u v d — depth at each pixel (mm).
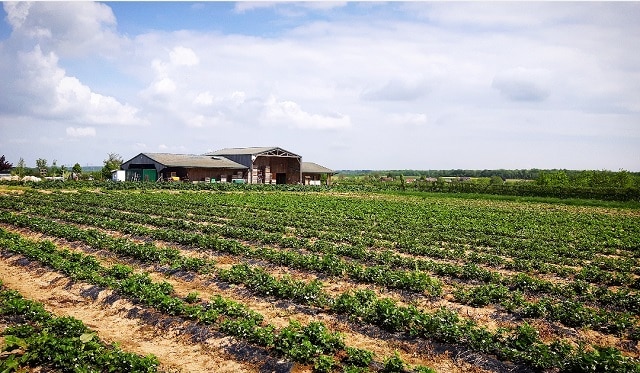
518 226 40562
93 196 54500
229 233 30453
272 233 31922
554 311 15977
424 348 13641
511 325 15688
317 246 26438
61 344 12281
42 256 21594
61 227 29547
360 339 14414
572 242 33250
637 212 57312
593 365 11453
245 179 92125
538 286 19562
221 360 13148
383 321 14773
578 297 18797
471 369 12602
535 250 29328
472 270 21266
